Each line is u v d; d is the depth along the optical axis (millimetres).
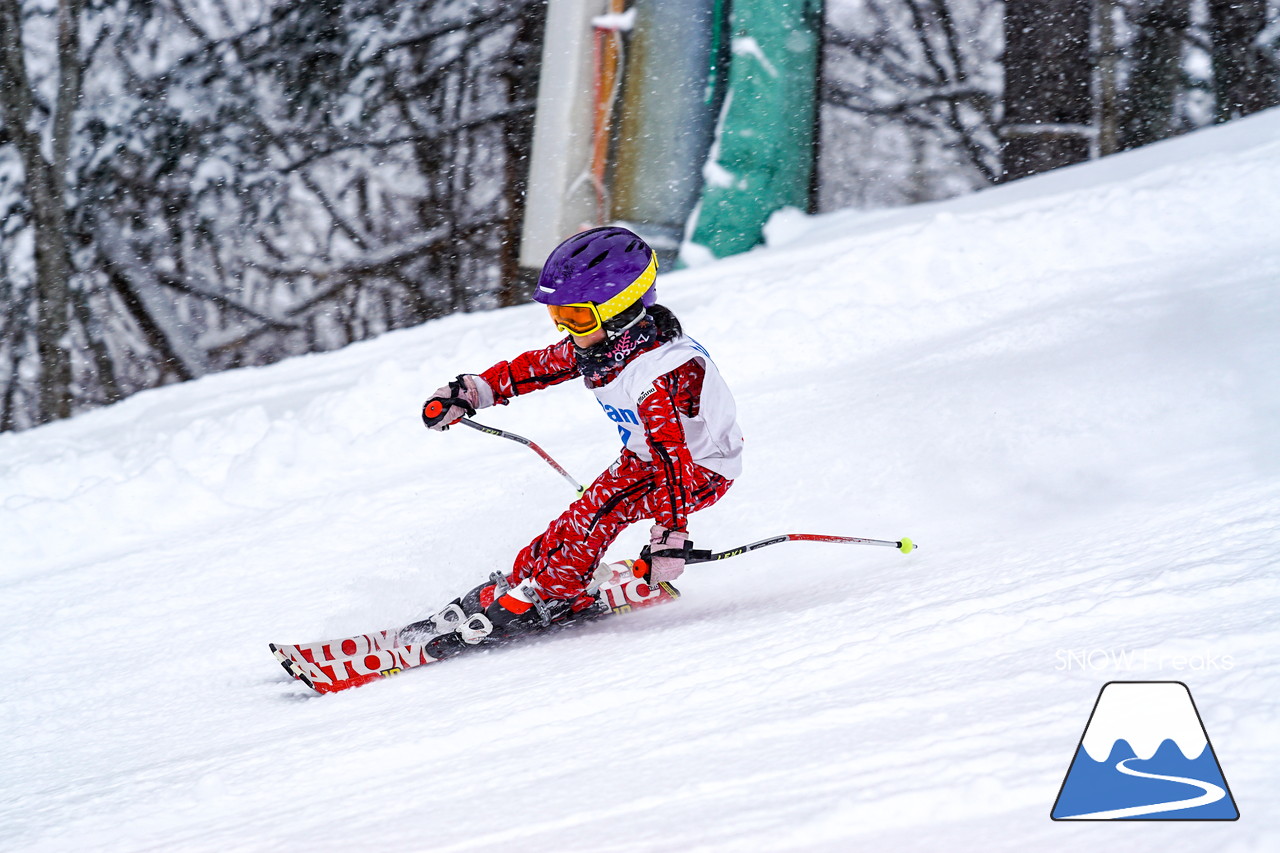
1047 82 47500
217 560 20781
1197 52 65312
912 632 9508
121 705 14391
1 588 20969
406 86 59938
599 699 9828
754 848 5809
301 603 17750
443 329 38375
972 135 70812
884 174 72562
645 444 13016
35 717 14438
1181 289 25469
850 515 16375
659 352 12320
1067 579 10141
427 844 6977
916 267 29891
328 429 26672
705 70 41469
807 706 8117
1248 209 29000
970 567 11945
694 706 8914
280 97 59250
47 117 58094
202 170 59125
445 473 23891
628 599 14227
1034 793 5727
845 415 21594
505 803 7461
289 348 67250
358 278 63750
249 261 62969
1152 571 9672
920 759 6508
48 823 9633
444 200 62938
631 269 12188
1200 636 7492
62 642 17672
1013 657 8109
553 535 13531
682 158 41750
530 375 13977
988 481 16469
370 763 9430
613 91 41562
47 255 57188
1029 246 29797
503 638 13727
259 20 59219
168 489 24891
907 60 71062
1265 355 19344
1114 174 35375
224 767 10344
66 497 24953
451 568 18391
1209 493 12906
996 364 22766
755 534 16469
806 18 41812
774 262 35500
